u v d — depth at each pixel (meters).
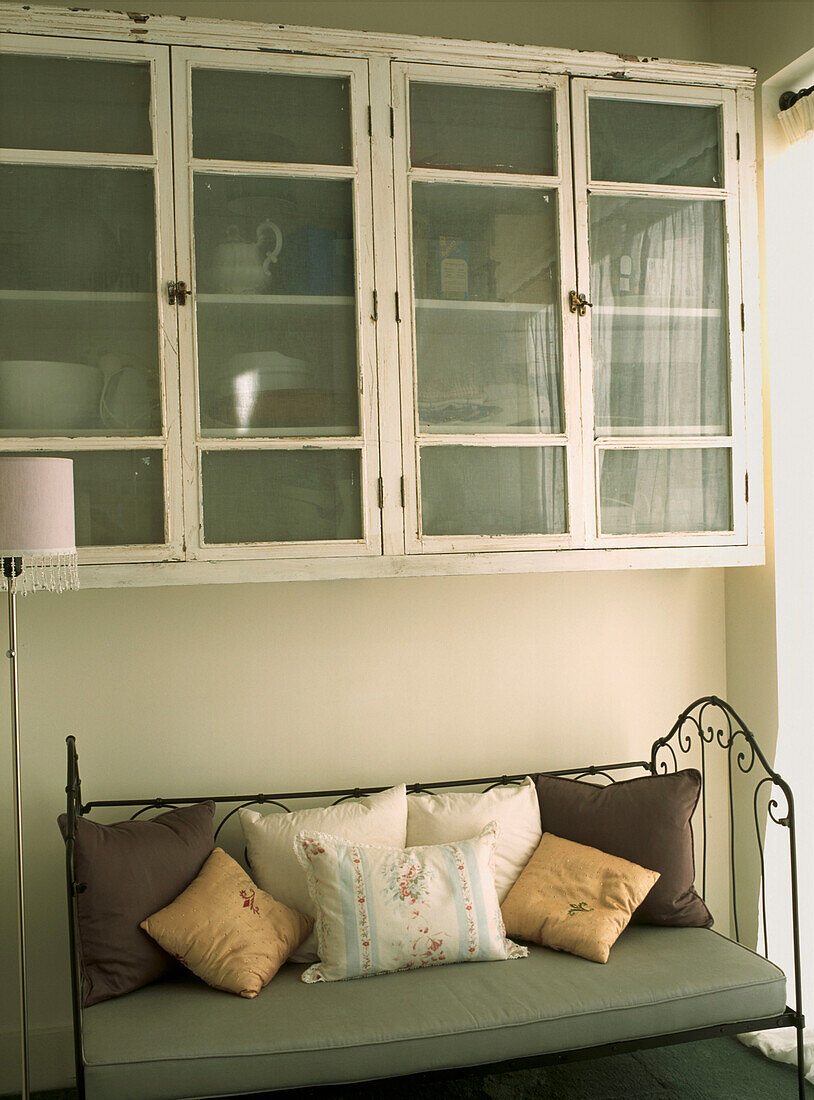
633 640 2.96
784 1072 2.46
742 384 2.64
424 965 2.21
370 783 2.75
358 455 2.36
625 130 2.56
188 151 2.26
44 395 2.19
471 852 2.34
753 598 2.88
